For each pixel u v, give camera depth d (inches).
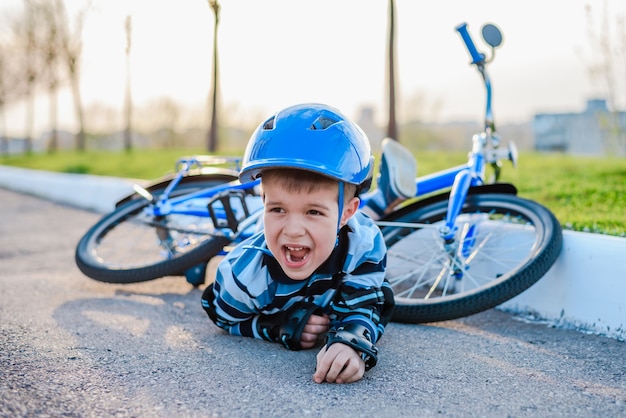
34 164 695.7
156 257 166.4
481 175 127.0
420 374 82.2
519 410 70.9
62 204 340.2
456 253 116.3
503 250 121.6
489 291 102.7
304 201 78.4
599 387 78.7
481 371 83.8
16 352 88.0
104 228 144.9
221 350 91.0
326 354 78.8
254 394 74.4
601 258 105.0
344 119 82.5
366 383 78.5
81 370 81.7
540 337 101.7
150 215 138.8
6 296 124.6
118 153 753.0
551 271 112.3
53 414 68.0
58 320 105.6
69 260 169.6
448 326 108.1
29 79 1006.4
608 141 391.2
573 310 108.3
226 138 864.3
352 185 82.4
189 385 77.1
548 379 81.3
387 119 407.2
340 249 87.1
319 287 88.0
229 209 125.5
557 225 110.6
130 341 94.7
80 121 925.8
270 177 79.0
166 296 127.0
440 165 347.3
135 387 76.3
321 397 73.7
